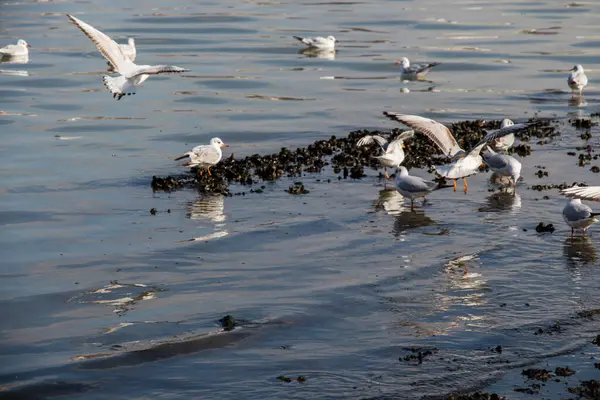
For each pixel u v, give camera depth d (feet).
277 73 127.54
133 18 179.73
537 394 38.22
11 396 38.63
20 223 63.36
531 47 148.15
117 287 51.39
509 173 71.77
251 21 179.11
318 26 173.17
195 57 138.62
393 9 196.75
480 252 56.65
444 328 45.19
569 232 60.59
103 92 112.68
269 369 40.91
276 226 62.69
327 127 94.94
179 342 43.80
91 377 40.37
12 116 98.12
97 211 66.44
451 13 189.37
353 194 71.10
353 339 44.01
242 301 49.01
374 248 57.82
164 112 102.17
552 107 105.09
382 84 120.06
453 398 37.58
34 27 165.27
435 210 66.33
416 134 91.91
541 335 44.16
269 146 87.25
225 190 72.13
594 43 150.92
